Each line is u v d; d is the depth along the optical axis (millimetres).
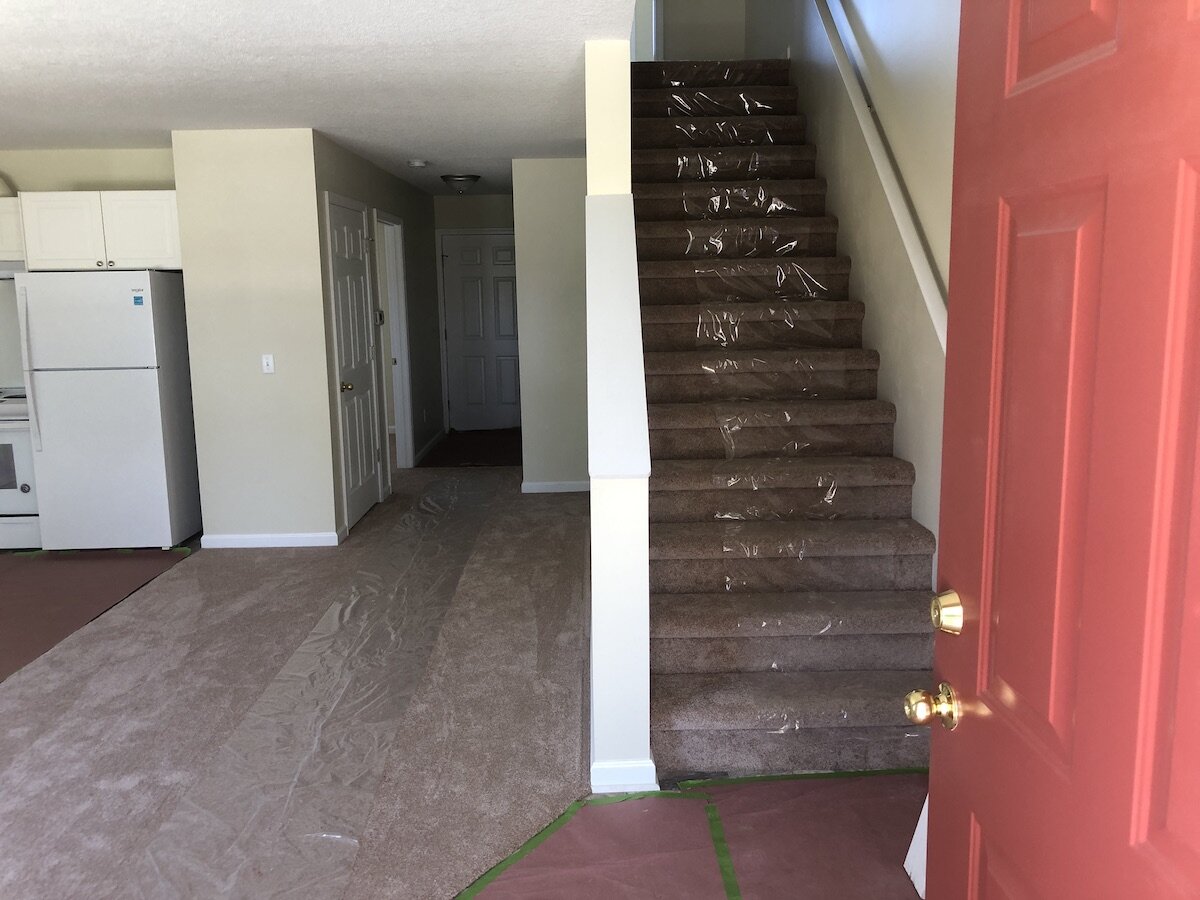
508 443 8031
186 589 4336
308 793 2592
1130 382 716
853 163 3836
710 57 6695
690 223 4035
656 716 2582
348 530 5273
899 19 3324
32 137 4781
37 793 2609
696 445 3396
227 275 4785
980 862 1050
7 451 4980
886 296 3443
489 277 8352
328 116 4297
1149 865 700
